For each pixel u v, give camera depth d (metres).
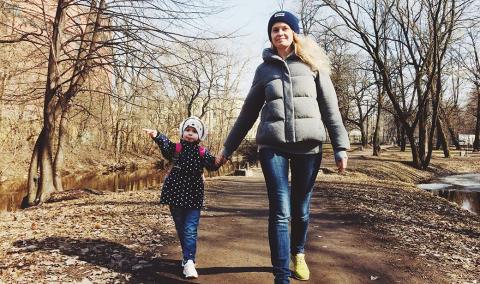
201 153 3.94
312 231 6.06
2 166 20.84
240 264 4.27
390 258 4.62
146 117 25.27
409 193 13.22
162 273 3.91
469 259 4.70
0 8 10.87
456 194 17.78
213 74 24.17
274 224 3.16
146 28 10.51
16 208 13.40
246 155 38.00
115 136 26.86
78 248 4.62
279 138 3.23
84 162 27.50
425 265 4.36
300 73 3.32
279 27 3.37
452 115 57.78
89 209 7.80
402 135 47.88
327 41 26.08
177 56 10.84
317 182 14.66
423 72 26.66
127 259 4.29
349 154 42.28
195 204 3.89
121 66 10.86
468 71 36.91
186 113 28.48
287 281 3.11
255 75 3.54
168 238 5.27
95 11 11.45
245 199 9.77
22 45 14.74
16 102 13.84
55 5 12.06
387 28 29.09
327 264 4.36
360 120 55.75
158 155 38.62
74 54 12.99
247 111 3.60
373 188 13.59
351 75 39.53
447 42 25.33
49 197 11.86
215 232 5.81
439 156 40.66
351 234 5.89
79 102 14.51
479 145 53.16
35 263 4.07
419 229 6.56
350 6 24.34
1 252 4.44
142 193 11.20
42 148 12.07
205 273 3.97
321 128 3.29
